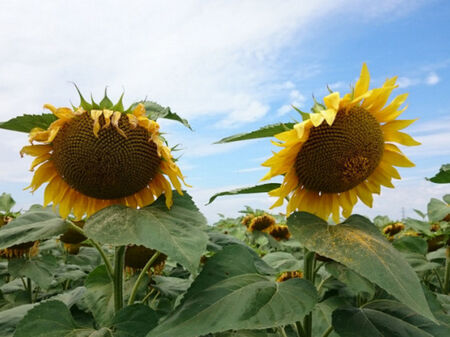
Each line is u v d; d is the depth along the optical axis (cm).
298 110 49
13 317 60
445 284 102
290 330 67
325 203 55
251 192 54
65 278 97
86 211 57
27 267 87
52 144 54
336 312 48
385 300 51
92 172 50
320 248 40
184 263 40
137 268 74
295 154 49
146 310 48
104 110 50
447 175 65
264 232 156
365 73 49
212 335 51
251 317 37
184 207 52
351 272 57
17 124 52
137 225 44
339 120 49
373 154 50
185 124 56
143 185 54
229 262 48
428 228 118
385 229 148
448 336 43
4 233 51
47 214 58
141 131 52
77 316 70
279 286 42
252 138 49
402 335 44
